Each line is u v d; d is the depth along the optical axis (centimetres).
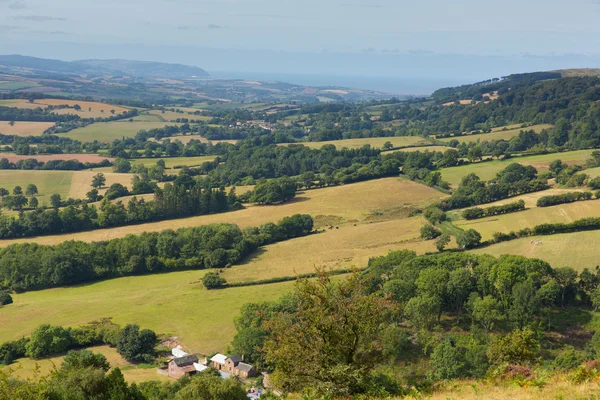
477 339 6712
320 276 2730
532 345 3928
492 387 2738
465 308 7481
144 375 6656
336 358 2572
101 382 3822
